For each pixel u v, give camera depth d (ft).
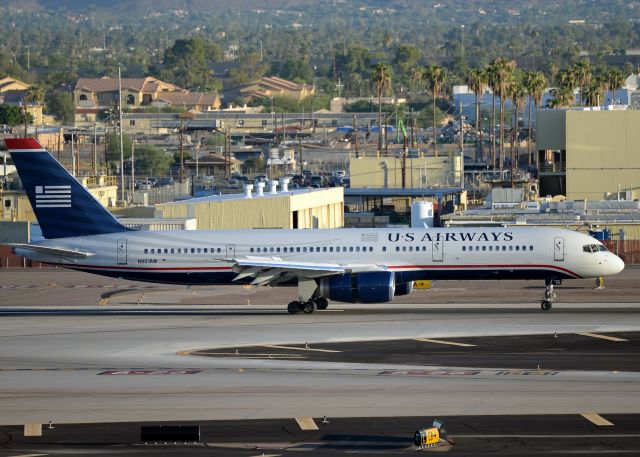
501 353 531.50
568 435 373.20
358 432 382.01
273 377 479.82
